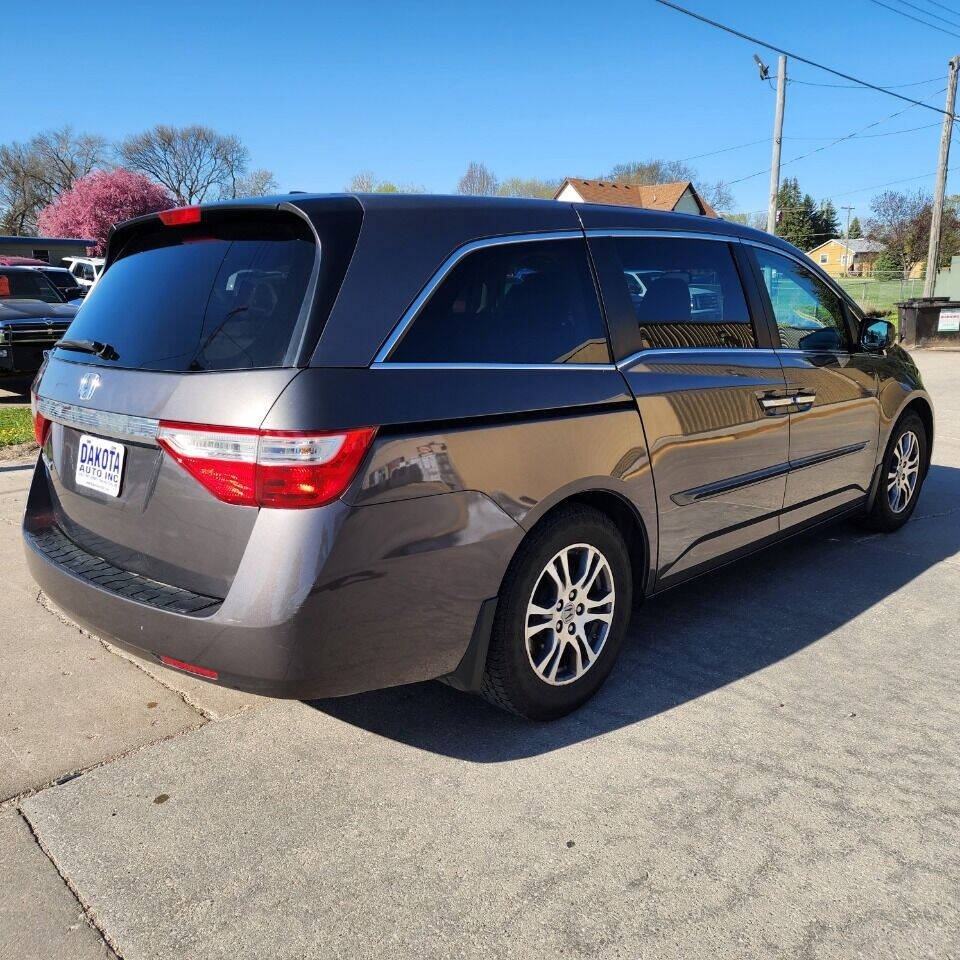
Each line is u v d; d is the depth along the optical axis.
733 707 2.99
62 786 2.52
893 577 4.30
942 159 24.33
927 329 20.66
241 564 2.17
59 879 2.13
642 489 2.96
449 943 1.93
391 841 2.28
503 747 2.73
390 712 2.96
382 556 2.24
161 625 2.28
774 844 2.26
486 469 2.44
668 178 71.38
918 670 3.29
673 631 3.64
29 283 11.92
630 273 3.10
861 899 2.06
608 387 2.86
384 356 2.30
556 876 2.14
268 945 1.93
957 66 23.69
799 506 3.94
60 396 2.76
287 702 3.03
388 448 2.23
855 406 4.25
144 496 2.40
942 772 2.59
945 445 7.95
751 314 3.64
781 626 3.70
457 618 2.45
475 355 2.51
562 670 2.88
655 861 2.20
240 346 2.27
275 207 2.39
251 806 2.43
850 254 93.62
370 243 2.36
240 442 2.12
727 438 3.34
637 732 2.82
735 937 1.95
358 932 1.97
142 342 2.52
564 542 2.72
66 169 71.81
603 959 1.89
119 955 1.90
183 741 2.77
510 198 2.86
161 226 2.77
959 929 1.97
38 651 3.41
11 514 5.26
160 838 2.29
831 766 2.62
